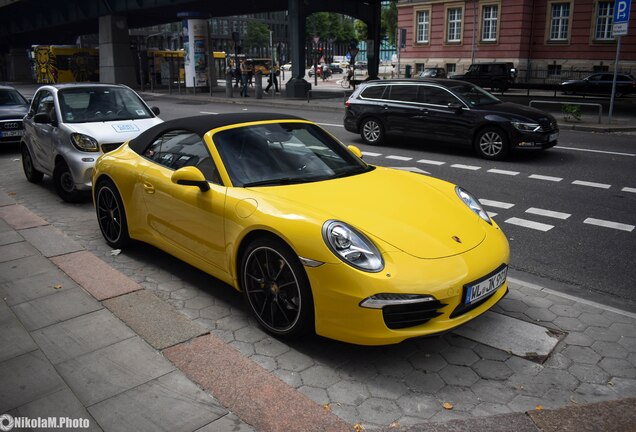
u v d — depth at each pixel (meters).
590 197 7.57
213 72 40.47
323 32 89.00
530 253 5.39
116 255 5.07
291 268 3.22
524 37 35.81
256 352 3.36
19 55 62.06
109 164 5.00
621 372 3.16
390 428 2.61
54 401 2.76
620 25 14.53
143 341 3.35
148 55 42.31
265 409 2.69
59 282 4.27
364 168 4.38
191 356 3.17
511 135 10.09
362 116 12.40
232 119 4.43
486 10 37.31
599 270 4.93
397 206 3.58
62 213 6.66
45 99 7.98
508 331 3.63
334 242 3.06
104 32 38.56
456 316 3.17
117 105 7.96
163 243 4.46
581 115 17.69
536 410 2.72
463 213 3.76
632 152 11.07
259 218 3.37
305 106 22.39
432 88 11.34
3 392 2.85
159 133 4.76
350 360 3.27
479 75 30.83
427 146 12.13
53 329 3.51
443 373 3.14
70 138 6.89
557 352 3.38
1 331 3.49
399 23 42.34
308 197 3.56
